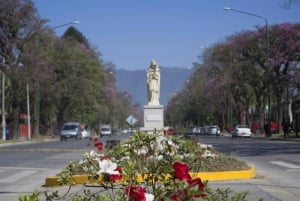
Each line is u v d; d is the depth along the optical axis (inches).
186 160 319.6
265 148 1421.0
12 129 2716.5
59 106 3233.3
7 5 2204.7
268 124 2442.2
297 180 674.2
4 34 2241.6
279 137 2306.8
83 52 3250.5
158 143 314.0
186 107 5300.2
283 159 1022.4
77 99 3154.5
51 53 2842.0
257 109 3201.3
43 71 2378.2
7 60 2262.6
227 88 3043.8
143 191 234.5
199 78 4072.3
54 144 2046.0
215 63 3085.6
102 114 4099.4
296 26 2443.4
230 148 1435.8
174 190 236.1
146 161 291.1
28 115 2667.3
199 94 3969.0
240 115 3759.8
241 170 706.2
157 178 273.9
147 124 1360.7
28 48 2298.2
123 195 257.0
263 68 2667.3
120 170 275.6
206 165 693.3
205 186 246.7
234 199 277.4
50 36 2383.1
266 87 2716.5
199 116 4901.6
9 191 610.9
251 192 557.9
